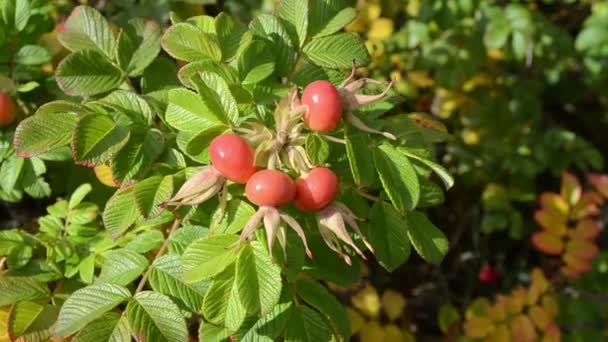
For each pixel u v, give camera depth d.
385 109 0.55
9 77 0.63
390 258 0.52
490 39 0.92
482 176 1.02
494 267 1.09
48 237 0.59
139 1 0.77
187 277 0.48
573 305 0.93
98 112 0.53
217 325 0.51
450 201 1.09
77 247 0.58
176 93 0.52
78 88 0.57
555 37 1.00
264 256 0.49
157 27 0.59
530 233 1.12
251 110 0.53
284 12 0.57
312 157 0.48
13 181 0.60
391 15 0.97
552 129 1.01
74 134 0.51
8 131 0.62
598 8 1.01
